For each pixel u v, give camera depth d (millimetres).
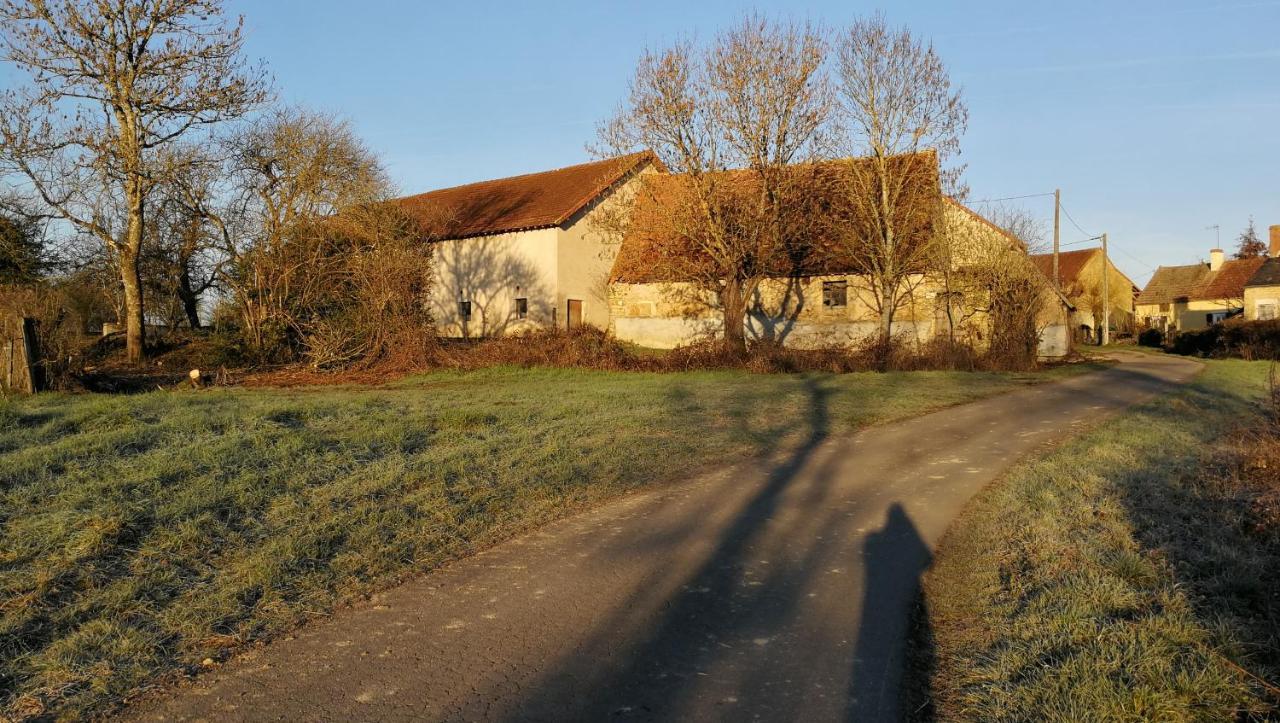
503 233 33000
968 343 24750
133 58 22875
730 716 3652
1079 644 4191
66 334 15750
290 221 22891
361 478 7961
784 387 17469
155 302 34281
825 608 4973
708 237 24125
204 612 4820
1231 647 4020
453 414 11758
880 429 11844
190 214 25234
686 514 7117
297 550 5863
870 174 24609
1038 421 12539
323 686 3953
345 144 25391
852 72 24375
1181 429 11242
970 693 3842
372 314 21500
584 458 9227
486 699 3814
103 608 4836
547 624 4723
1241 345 32500
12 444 8859
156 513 6469
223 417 10680
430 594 5207
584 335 23484
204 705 3773
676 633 4594
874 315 28906
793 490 8008
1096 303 55500
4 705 3748
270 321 21875
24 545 5668
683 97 23109
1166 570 5230
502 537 6430
